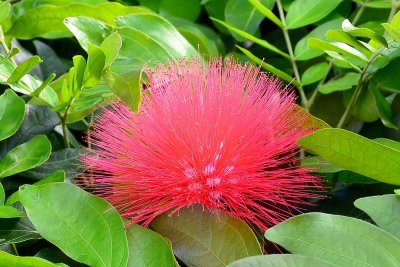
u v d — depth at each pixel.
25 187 0.25
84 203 0.25
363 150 0.26
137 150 0.27
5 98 0.29
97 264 0.24
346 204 0.30
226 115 0.27
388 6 0.34
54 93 0.31
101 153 0.28
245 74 0.30
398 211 0.25
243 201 0.27
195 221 0.26
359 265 0.23
